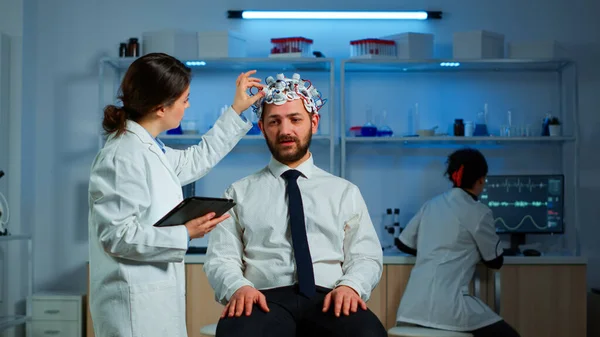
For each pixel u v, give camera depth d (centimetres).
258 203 199
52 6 487
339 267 197
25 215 470
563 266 417
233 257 199
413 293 368
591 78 482
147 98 202
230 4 487
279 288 190
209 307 420
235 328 175
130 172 194
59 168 484
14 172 464
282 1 488
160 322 198
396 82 484
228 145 241
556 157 480
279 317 180
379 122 482
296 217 194
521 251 454
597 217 477
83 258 482
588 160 479
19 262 467
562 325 415
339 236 196
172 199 203
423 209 395
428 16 483
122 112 203
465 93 483
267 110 203
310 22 486
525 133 464
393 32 486
